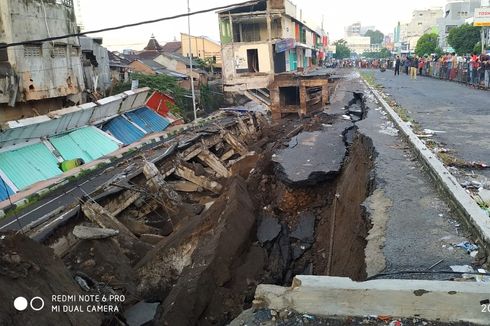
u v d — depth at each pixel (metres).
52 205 13.68
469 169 6.98
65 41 21.61
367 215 5.67
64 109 19.98
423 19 100.12
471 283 3.58
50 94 20.25
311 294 3.72
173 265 8.07
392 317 3.57
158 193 11.95
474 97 16.22
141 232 11.02
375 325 3.51
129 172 13.48
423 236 4.80
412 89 20.44
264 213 9.18
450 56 28.72
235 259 7.47
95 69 28.75
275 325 3.63
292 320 3.67
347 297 3.64
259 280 7.38
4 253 5.22
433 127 10.40
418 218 5.27
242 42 33.53
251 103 39.06
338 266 6.51
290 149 10.72
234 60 33.25
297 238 8.45
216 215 8.54
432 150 7.96
